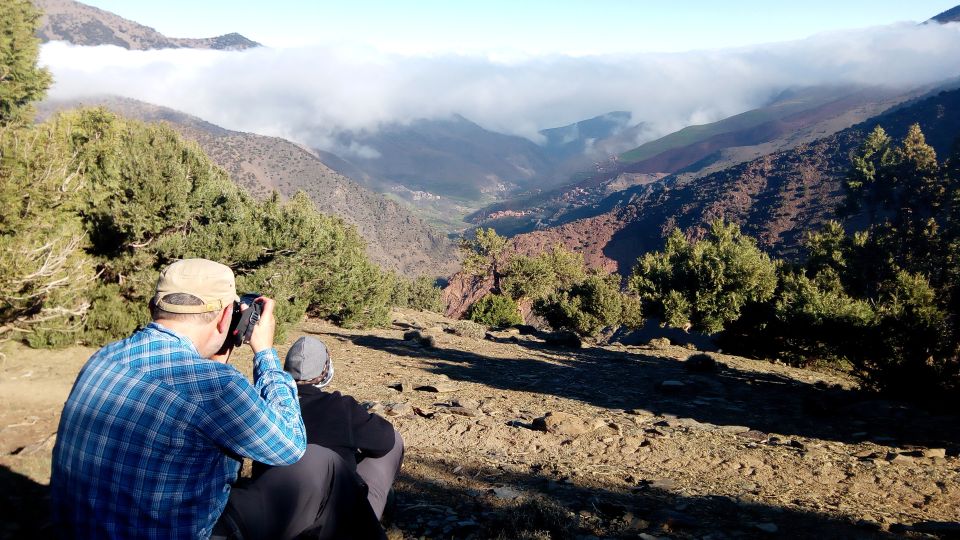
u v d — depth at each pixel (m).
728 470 8.03
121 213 15.05
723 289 36.62
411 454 7.82
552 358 23.67
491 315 43.47
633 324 45.12
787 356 28.00
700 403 13.98
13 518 4.36
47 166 11.89
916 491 7.14
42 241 12.53
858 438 10.40
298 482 2.58
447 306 146.62
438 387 13.54
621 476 7.47
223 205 18.05
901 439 10.27
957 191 97.62
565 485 6.82
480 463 7.66
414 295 85.62
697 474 7.79
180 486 2.00
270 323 2.54
